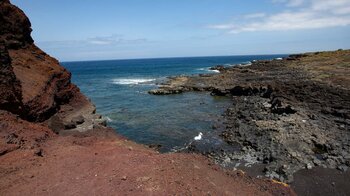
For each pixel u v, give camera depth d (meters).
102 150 13.37
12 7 25.11
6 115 15.25
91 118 23.38
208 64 157.62
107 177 10.30
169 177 10.39
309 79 48.53
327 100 32.22
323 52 89.50
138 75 93.62
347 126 24.41
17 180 10.21
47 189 9.68
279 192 12.92
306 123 25.22
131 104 40.41
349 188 15.52
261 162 18.83
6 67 16.92
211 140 23.59
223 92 44.84
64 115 23.38
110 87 61.12
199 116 31.81
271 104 33.00
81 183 9.99
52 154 12.87
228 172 13.77
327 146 20.14
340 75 49.34
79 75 101.62
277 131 23.55
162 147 22.50
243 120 28.23
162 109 36.34
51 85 23.78
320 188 15.59
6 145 12.20
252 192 11.91
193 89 51.06
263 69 72.12
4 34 23.61
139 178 10.11
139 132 26.64
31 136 14.48
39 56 26.41
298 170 17.38
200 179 11.10
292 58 89.69
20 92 18.03
